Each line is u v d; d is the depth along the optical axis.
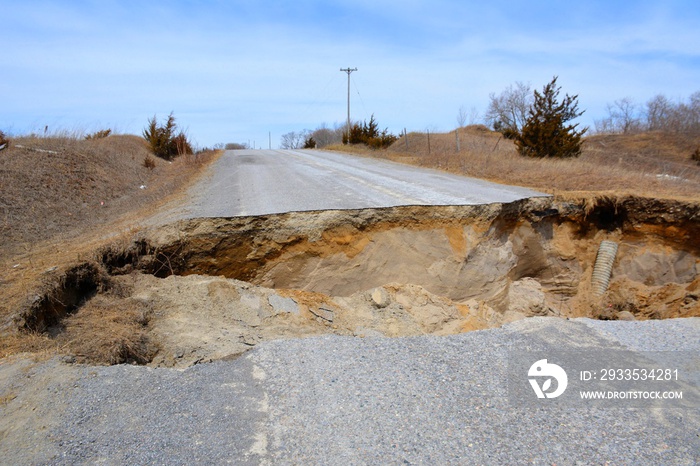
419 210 9.83
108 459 3.43
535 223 11.18
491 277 10.04
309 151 30.81
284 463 3.37
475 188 12.50
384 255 9.50
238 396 4.26
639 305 11.07
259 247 9.03
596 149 26.83
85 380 4.50
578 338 5.43
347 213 9.45
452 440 3.61
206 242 8.76
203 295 7.34
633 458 3.40
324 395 4.25
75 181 14.12
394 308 8.45
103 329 5.75
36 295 5.90
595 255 11.73
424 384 4.42
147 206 12.14
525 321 5.97
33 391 4.28
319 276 9.14
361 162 21.06
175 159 26.73
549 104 20.09
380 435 3.67
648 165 20.84
